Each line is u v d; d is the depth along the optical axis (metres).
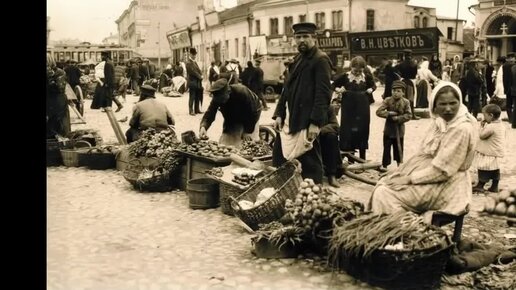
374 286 4.54
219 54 57.50
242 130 8.70
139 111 9.58
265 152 8.20
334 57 40.19
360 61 9.45
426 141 5.12
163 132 8.52
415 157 5.21
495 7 42.12
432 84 18.33
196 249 5.48
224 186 6.70
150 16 52.00
